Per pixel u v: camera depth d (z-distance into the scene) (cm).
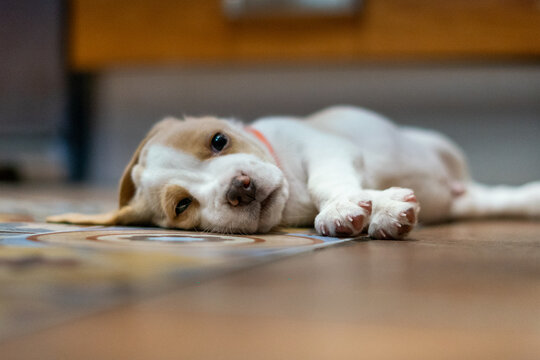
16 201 106
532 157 176
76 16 196
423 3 169
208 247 50
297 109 193
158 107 205
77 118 209
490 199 85
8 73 212
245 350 26
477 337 28
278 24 180
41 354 25
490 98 177
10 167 209
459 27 167
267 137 68
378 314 32
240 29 183
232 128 65
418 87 183
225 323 30
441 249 51
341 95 189
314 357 25
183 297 36
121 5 192
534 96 175
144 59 192
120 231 60
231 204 59
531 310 34
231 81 198
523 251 50
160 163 63
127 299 36
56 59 208
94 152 212
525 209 85
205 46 186
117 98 209
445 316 32
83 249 49
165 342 27
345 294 37
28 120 213
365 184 69
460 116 180
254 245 51
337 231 56
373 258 46
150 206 64
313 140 67
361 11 173
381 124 76
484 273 42
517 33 164
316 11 175
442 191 80
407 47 171
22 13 209
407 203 56
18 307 33
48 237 55
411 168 76
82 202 105
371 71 186
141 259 45
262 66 190
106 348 26
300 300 36
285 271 42
